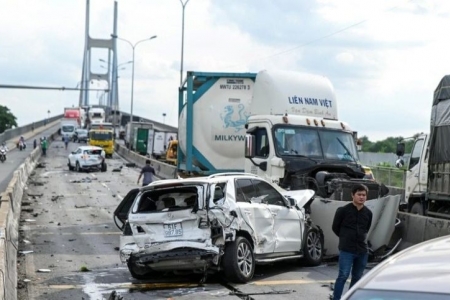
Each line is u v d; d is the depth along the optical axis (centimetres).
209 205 1212
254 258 1278
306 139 1666
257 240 1280
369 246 1492
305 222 1441
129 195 1352
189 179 1265
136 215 1251
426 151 1983
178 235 1226
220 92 2034
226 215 1212
